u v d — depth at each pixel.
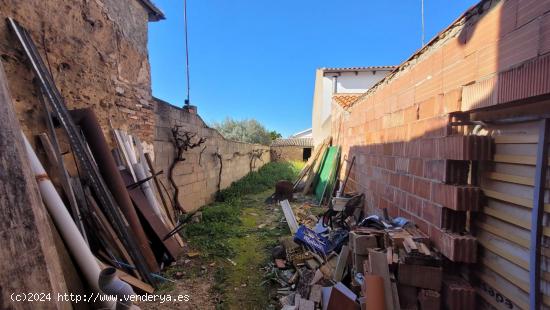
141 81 3.83
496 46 1.43
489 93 1.48
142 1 3.83
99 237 2.39
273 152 17.44
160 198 3.75
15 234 1.22
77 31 2.69
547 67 1.11
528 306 1.28
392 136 2.96
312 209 6.12
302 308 2.07
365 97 4.34
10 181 1.25
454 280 1.69
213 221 4.81
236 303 2.47
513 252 1.38
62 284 1.56
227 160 8.03
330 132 9.40
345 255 2.43
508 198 1.41
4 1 1.96
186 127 5.18
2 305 1.12
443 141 1.81
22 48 2.04
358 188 4.77
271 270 3.03
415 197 2.28
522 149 1.35
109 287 1.51
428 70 2.19
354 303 1.89
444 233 1.74
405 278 1.70
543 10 1.13
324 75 11.77
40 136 2.14
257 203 6.77
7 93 1.39
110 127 3.16
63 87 2.51
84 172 2.52
